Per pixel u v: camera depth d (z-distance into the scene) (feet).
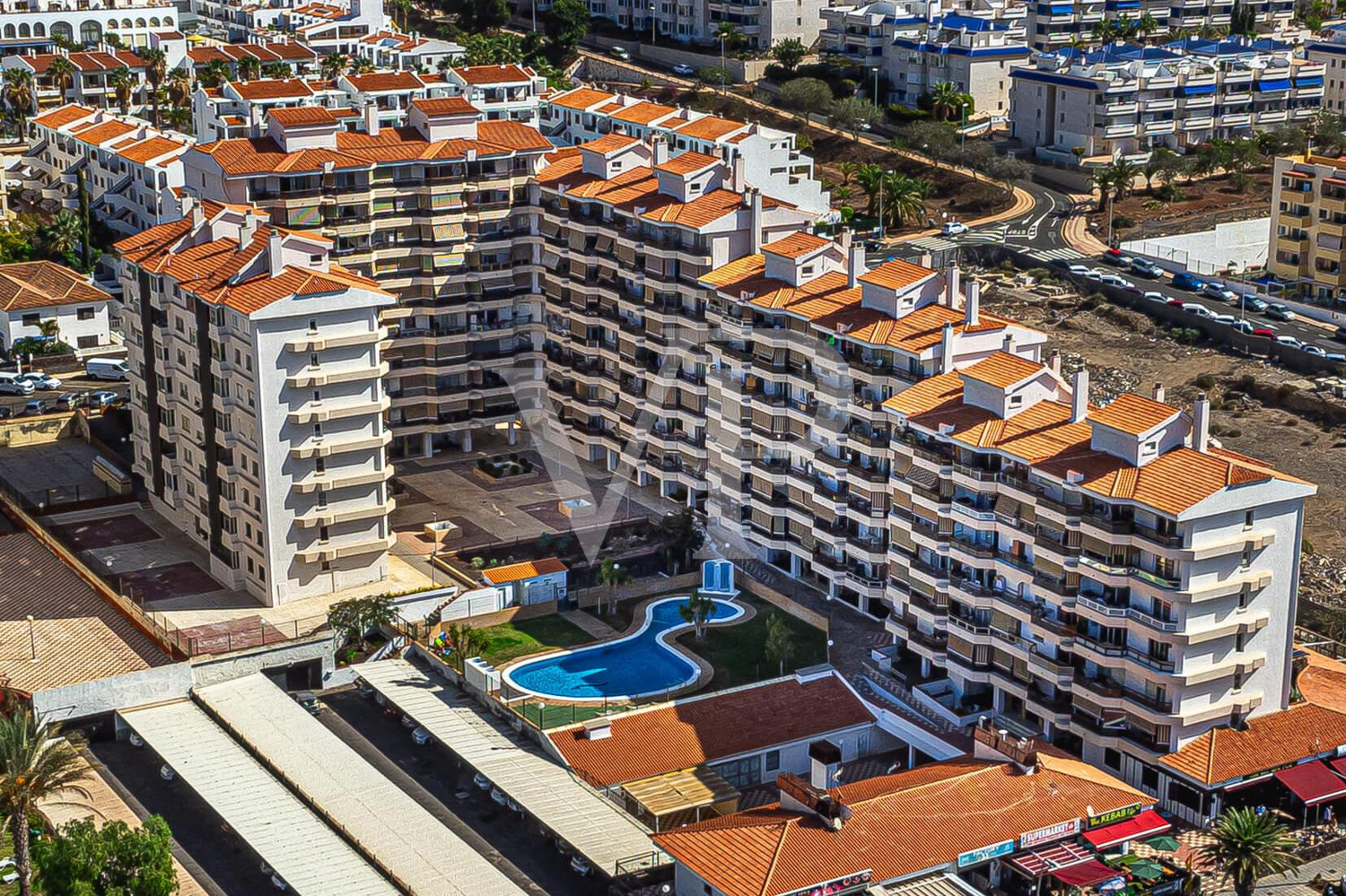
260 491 618.85
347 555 636.48
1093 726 521.24
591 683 579.89
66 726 558.56
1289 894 474.08
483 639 593.83
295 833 489.67
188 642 583.58
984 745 511.81
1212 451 528.22
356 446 627.87
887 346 598.75
